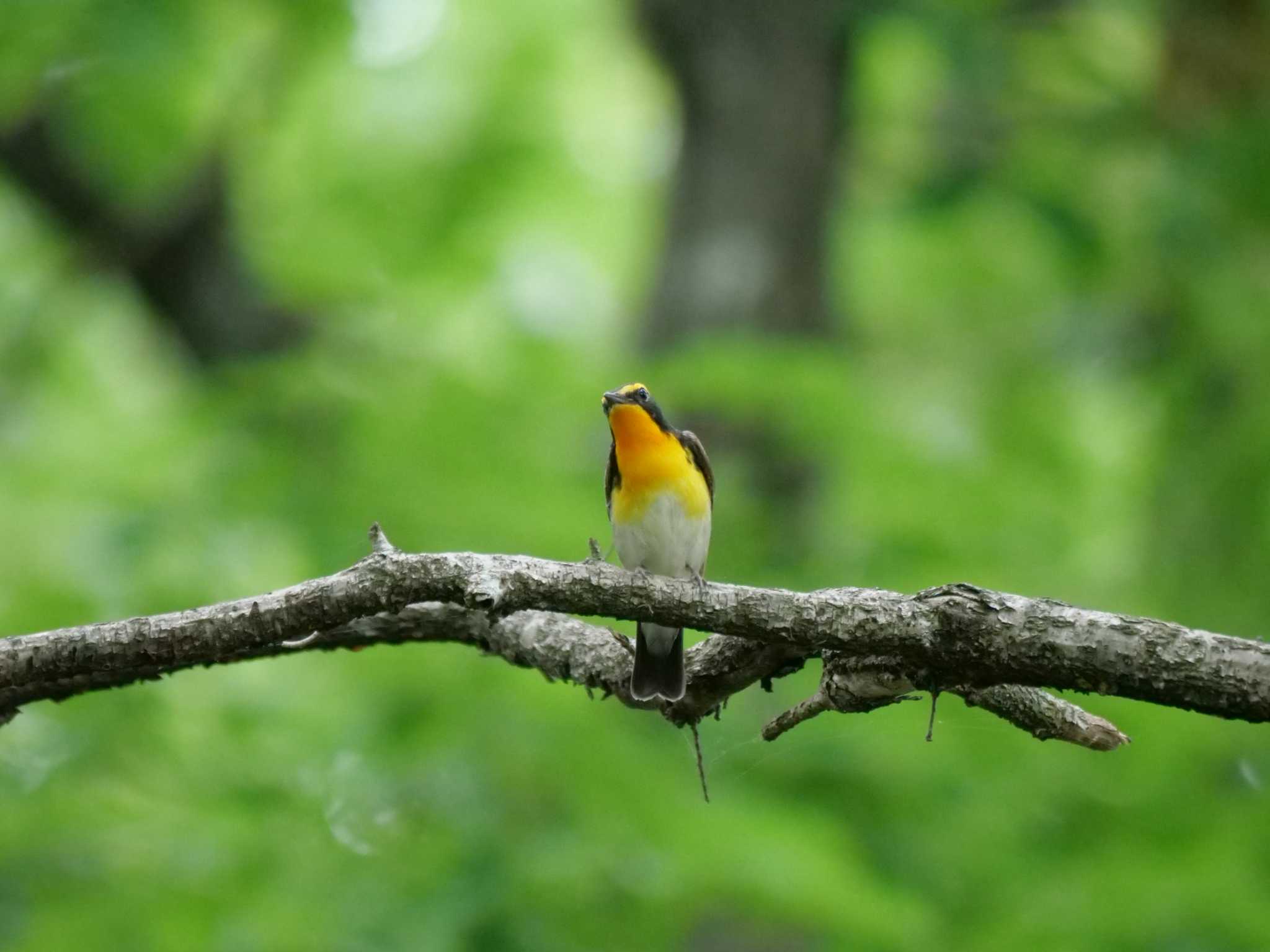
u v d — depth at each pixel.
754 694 11.08
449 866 9.22
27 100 13.83
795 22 14.28
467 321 15.70
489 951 8.84
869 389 12.31
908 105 17.23
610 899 9.25
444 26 19.50
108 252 15.11
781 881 8.62
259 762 10.45
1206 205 13.70
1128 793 10.61
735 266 13.86
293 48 15.23
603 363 13.68
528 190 19.62
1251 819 10.23
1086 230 13.83
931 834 10.63
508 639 7.25
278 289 15.05
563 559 10.62
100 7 12.24
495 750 9.65
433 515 10.95
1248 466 12.83
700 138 14.33
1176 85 14.70
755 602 5.79
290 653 7.09
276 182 17.78
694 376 11.59
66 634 5.74
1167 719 10.52
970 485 12.23
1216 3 14.61
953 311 19.22
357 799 9.90
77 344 18.97
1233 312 13.51
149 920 9.22
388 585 5.67
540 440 11.95
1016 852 10.45
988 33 13.93
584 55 20.44
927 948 9.50
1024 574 12.19
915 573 11.54
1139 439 15.29
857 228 17.05
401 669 10.09
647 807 9.13
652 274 14.41
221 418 12.66
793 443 12.30
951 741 10.95
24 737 10.45
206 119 14.73
